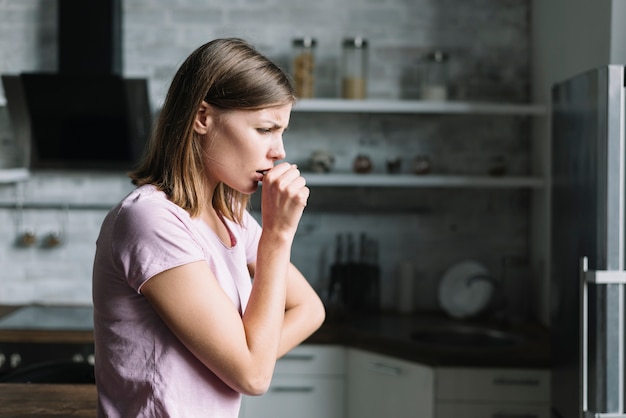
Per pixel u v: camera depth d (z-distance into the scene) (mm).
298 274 1548
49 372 2180
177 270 1157
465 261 3770
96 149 3654
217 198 1362
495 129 3895
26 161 3725
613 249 2148
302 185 1254
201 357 1164
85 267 3955
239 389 1174
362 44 3572
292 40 3824
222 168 1246
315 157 3672
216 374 1187
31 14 3879
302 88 3574
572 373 2420
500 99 3885
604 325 2152
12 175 3543
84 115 3592
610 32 2641
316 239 3926
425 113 3891
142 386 1198
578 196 2373
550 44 3469
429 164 3664
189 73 1233
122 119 3607
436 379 2967
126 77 3545
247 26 3883
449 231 3924
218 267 1253
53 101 3559
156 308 1168
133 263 1166
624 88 2137
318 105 3504
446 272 3697
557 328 2627
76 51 3609
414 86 3896
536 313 3709
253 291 1233
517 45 3881
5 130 3824
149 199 1200
